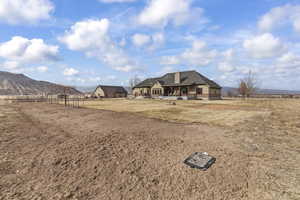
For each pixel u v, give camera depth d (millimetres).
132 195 3084
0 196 2975
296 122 9164
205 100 32719
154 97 41031
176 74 38219
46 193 3100
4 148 5215
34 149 5125
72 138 6215
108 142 5516
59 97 42406
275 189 3096
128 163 4172
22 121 10195
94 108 17828
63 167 4027
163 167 3984
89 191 3189
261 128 7656
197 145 5270
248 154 4594
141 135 6301
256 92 51594
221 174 3648
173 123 8828
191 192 3131
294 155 4527
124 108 17469
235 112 13695
